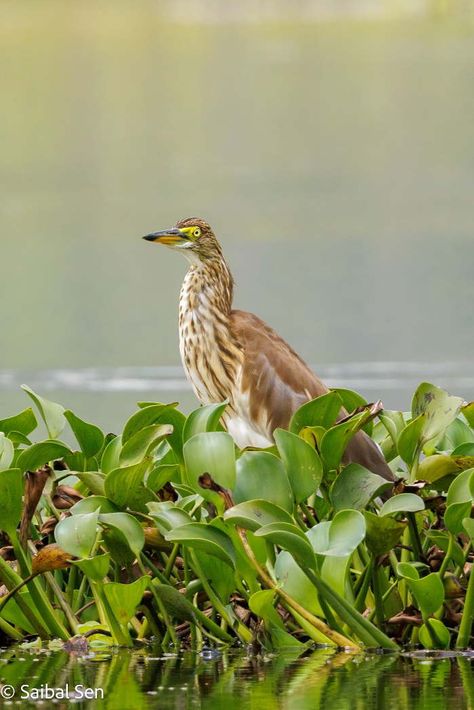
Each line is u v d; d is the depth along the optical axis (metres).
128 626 6.60
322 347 20.48
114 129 51.94
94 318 23.41
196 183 39.94
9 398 16.55
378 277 26.77
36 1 83.12
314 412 6.83
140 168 43.09
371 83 61.16
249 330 9.59
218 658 6.28
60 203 36.69
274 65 67.19
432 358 19.38
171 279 27.47
